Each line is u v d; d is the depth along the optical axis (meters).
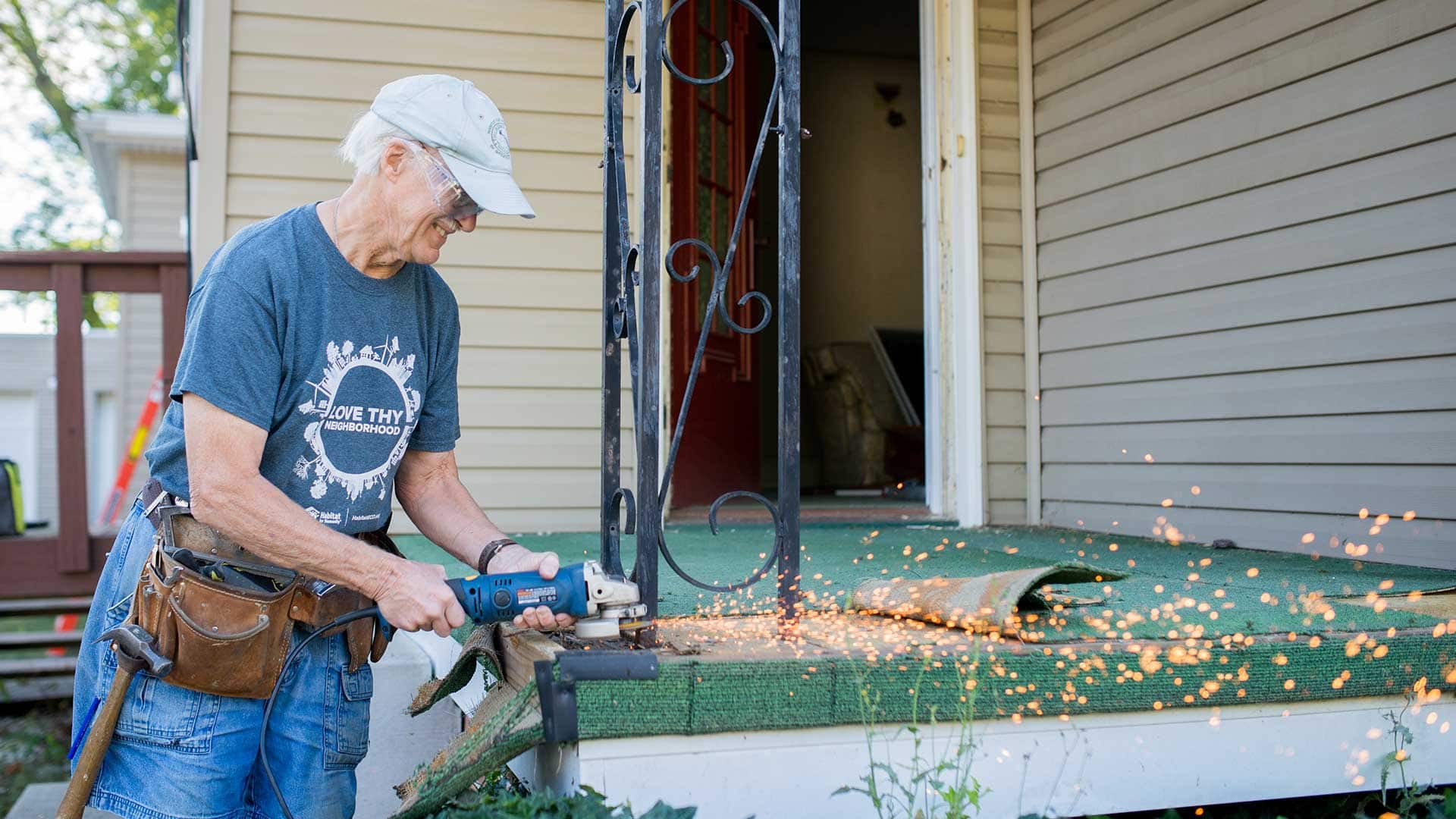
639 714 1.67
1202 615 2.13
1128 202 4.49
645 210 1.85
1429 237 3.29
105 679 1.90
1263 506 3.87
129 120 13.30
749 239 6.20
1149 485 4.39
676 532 4.58
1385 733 2.01
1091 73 4.68
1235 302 3.99
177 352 5.48
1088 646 1.85
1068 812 1.87
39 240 20.98
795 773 1.77
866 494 6.83
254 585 1.88
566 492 4.80
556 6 4.83
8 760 5.39
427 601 1.79
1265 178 3.85
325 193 4.61
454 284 4.73
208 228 4.52
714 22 5.74
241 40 4.56
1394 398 3.40
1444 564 3.23
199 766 1.86
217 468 1.76
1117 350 4.57
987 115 5.07
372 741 2.99
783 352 1.92
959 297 5.04
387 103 1.82
